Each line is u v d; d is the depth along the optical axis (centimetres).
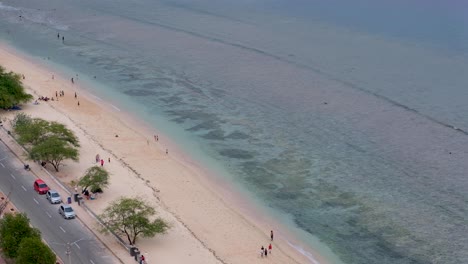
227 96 18275
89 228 10575
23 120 14150
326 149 14962
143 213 10444
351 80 19775
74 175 12656
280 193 12938
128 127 15788
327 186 13238
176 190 12681
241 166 14038
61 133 13600
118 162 13600
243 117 16762
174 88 18838
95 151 13988
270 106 17550
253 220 11881
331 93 18638
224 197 12650
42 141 13200
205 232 11212
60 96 17425
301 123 16425
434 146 15150
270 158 14450
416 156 14612
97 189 11869
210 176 13500
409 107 17562
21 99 16012
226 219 11788
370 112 17212
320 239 11394
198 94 18375
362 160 14400
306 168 14000
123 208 10400
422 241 11331
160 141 15100
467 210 12312
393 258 10869
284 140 15412
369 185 13288
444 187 13200
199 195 12594
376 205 12506
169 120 16412
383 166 14112
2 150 13412
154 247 10369
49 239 10162
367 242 11325
